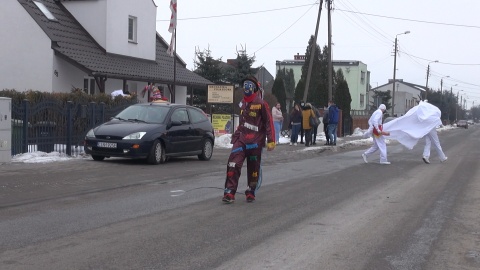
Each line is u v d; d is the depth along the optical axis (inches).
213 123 1021.8
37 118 603.8
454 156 855.1
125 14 1119.0
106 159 618.2
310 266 243.0
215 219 329.7
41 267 229.8
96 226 304.0
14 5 949.2
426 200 418.6
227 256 253.6
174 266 236.4
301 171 584.4
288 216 344.2
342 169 615.2
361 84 3164.4
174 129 611.5
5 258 241.0
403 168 641.6
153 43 1216.2
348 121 1672.0
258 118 378.9
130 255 250.5
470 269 246.4
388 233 307.9
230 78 1840.6
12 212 335.6
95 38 1072.8
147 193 413.7
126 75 1018.7
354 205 389.4
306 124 977.5
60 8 1085.1
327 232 305.6
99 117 690.2
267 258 252.5
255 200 396.5
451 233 311.9
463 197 436.8
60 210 344.5
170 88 1207.6
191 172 540.1
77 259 242.2
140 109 628.4
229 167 380.8
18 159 565.9
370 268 242.8
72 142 648.4
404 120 714.8
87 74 1016.2
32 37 945.5
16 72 953.5
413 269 243.8
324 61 2116.1
